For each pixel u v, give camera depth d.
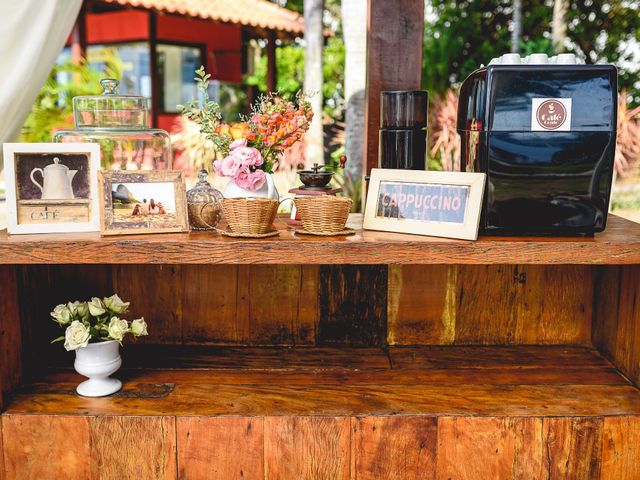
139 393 1.91
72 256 1.74
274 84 9.24
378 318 2.27
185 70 9.40
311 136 6.78
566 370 2.08
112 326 1.88
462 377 2.03
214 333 2.28
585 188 1.78
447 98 5.95
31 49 2.06
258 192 1.93
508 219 1.80
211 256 1.75
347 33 4.91
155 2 7.46
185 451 1.79
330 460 1.80
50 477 1.81
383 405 1.84
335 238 1.80
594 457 1.80
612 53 10.14
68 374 2.05
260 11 9.05
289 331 2.27
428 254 1.75
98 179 1.80
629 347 2.01
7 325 1.89
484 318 2.27
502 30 10.15
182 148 6.59
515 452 1.79
